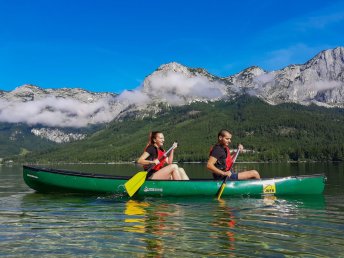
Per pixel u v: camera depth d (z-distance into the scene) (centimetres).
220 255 200
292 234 246
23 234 247
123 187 444
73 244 221
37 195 475
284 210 345
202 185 433
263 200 411
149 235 244
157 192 436
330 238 235
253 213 329
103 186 453
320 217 309
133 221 292
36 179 489
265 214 323
